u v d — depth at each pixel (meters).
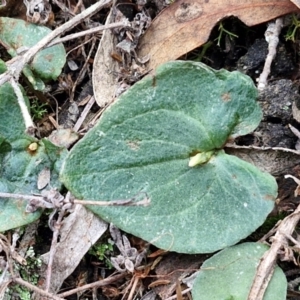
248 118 0.06
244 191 0.06
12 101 0.06
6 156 0.06
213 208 0.06
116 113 0.06
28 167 0.06
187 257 0.06
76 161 0.06
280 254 0.06
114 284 0.06
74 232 0.06
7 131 0.06
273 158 0.06
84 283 0.06
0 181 0.06
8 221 0.06
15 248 0.06
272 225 0.06
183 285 0.06
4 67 0.06
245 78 0.06
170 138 0.06
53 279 0.06
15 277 0.06
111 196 0.06
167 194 0.06
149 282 0.06
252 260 0.06
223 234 0.06
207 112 0.06
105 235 0.06
